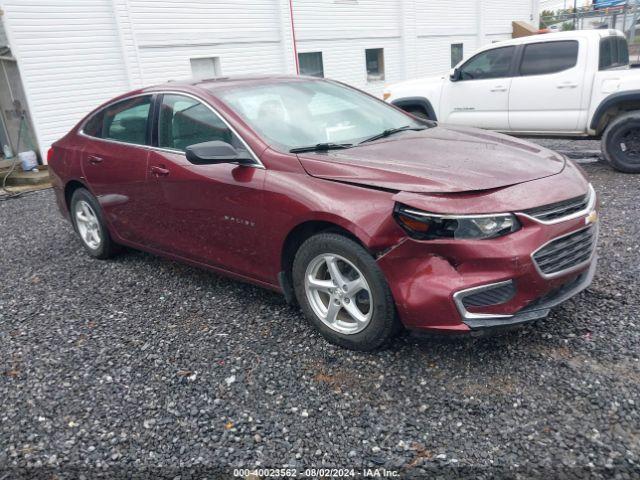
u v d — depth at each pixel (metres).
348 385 2.86
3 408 2.92
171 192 3.88
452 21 19.70
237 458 2.44
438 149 3.34
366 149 3.35
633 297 3.52
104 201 4.63
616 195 5.93
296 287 3.30
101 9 11.29
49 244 5.85
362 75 17.30
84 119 5.02
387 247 2.77
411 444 2.43
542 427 2.45
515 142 3.62
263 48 14.47
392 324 2.91
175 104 3.97
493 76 8.00
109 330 3.70
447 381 2.81
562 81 7.26
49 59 10.69
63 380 3.14
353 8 16.44
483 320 2.70
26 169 10.30
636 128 6.71
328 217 2.93
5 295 4.49
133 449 2.54
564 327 3.22
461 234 2.64
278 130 3.54
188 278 4.50
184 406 2.82
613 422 2.44
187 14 12.74
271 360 3.15
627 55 8.05
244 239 3.48
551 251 2.75
